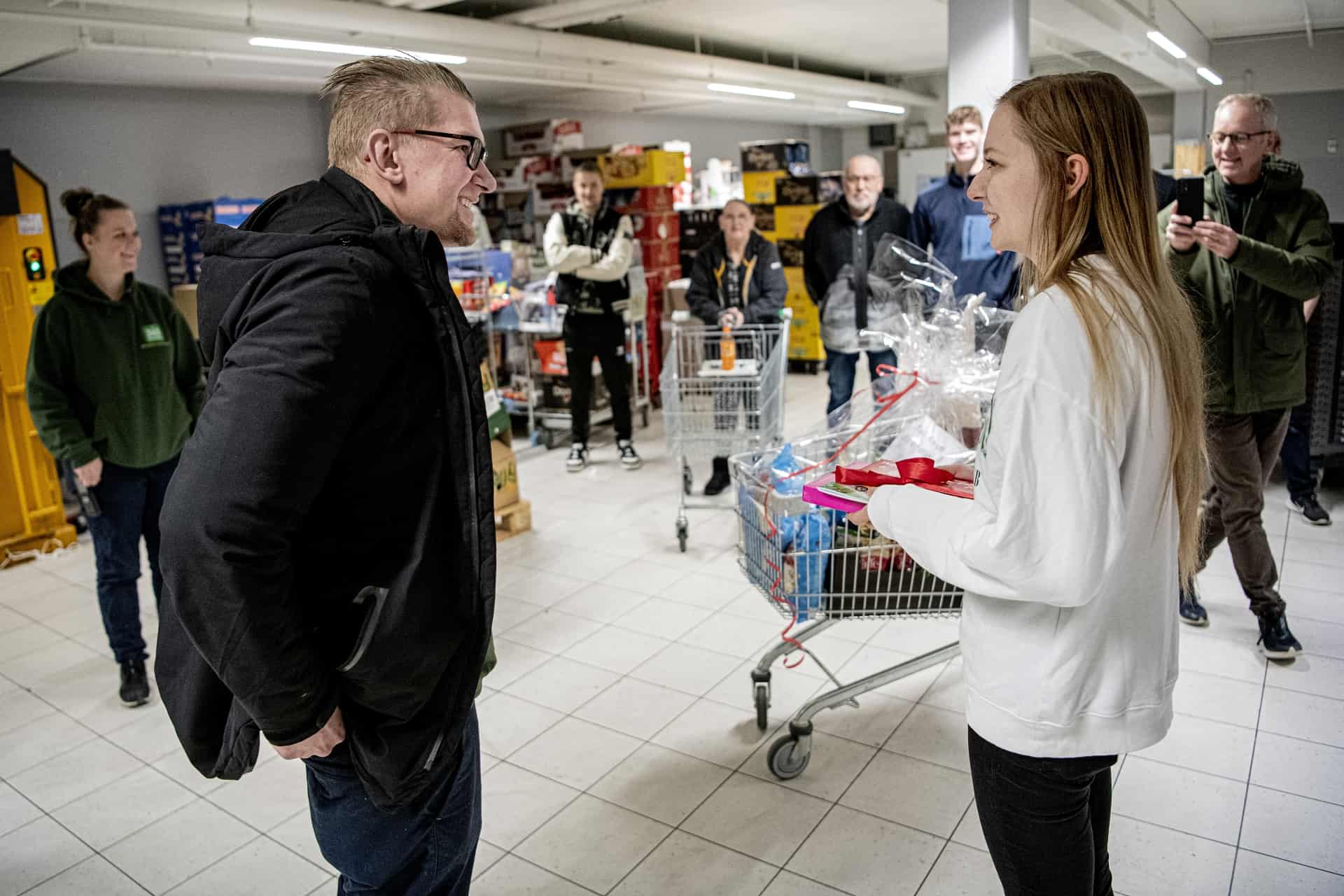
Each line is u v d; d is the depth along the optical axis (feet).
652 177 24.64
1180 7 29.19
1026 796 4.40
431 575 4.39
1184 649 10.57
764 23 28.84
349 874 4.97
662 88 29.04
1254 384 9.79
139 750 9.79
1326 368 14.38
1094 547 3.86
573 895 7.24
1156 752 8.65
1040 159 4.21
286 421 3.76
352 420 4.05
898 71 45.39
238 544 3.72
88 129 22.29
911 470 5.43
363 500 4.27
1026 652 4.25
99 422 10.07
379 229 4.17
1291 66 35.27
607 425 23.79
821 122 51.06
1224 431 9.98
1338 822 7.57
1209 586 12.25
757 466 8.70
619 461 20.43
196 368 11.13
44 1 14.16
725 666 10.85
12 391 15.56
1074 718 4.22
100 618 13.26
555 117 36.35
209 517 3.69
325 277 3.95
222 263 4.26
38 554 15.92
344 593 4.30
